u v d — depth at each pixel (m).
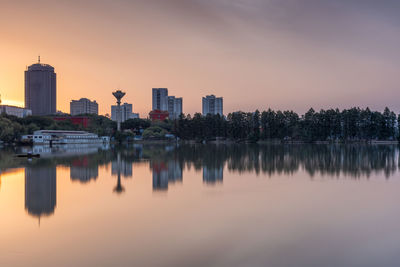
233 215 25.06
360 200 30.16
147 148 134.25
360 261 16.73
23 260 17.05
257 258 17.09
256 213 25.61
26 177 46.19
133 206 28.17
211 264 16.44
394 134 190.12
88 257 17.31
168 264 16.42
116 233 21.02
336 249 18.22
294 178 43.97
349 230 21.41
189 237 20.16
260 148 127.69
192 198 31.27
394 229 21.58
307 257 17.23
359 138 194.25
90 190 35.88
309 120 195.25
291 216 24.73
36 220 24.09
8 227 22.44
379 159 72.25
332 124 192.00
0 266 16.36
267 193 33.53
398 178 43.72
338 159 72.62
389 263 16.45
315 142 193.50
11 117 186.25
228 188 36.47
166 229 21.70
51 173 50.41
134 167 58.38
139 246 18.77
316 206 27.91
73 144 178.38
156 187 37.50
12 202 30.08
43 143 165.75
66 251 18.16
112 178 45.00
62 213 26.03
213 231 21.28
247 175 47.06
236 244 18.98
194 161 69.44
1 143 157.25
